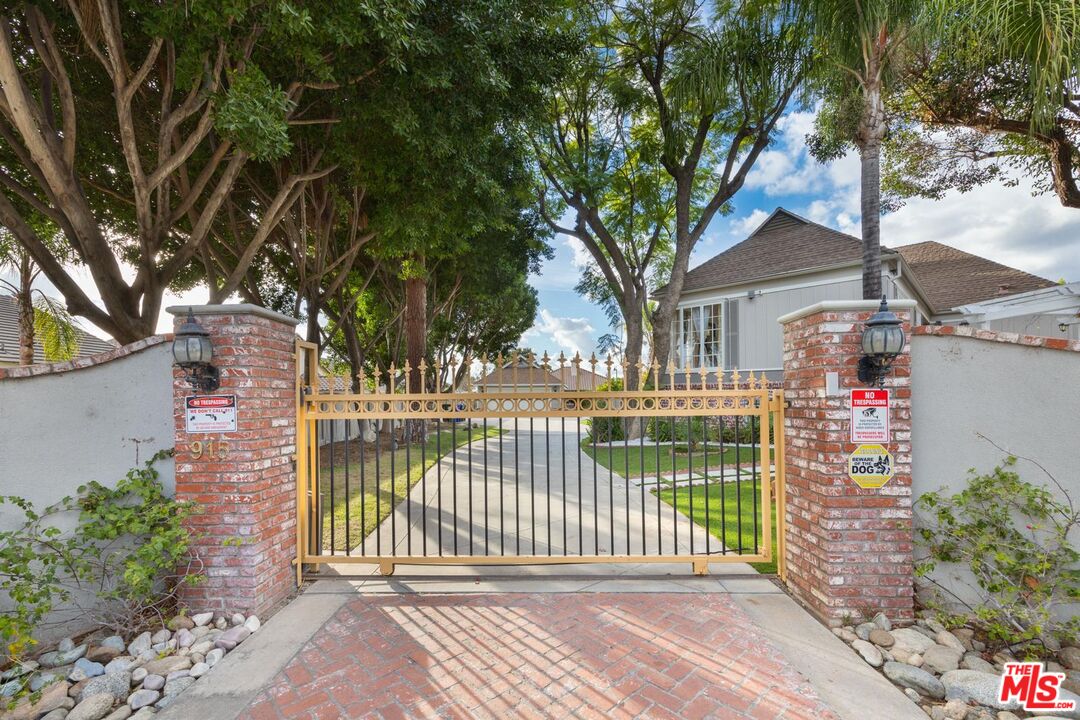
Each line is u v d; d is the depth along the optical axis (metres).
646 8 10.98
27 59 5.65
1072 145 7.98
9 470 3.30
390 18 3.90
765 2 8.87
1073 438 2.95
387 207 6.81
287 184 6.55
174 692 2.54
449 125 5.33
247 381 3.37
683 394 3.96
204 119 4.76
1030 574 2.90
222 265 9.20
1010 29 4.70
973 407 3.21
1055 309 10.12
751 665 2.71
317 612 3.42
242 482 3.34
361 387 4.06
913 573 3.26
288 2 3.59
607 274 13.92
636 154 13.88
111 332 6.25
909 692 2.49
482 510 6.34
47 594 2.87
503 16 4.91
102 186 7.07
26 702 2.46
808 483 3.48
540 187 13.40
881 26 4.86
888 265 11.11
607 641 2.98
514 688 2.53
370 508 6.59
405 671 2.69
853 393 3.23
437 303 17.48
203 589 3.35
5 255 10.30
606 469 9.45
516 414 3.98
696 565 3.96
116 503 3.38
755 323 13.09
